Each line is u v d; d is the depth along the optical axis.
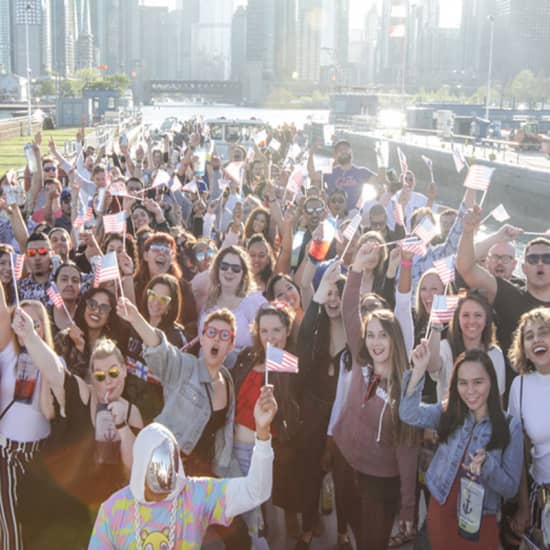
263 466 3.99
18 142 49.25
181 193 15.52
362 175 13.41
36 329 5.45
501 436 4.82
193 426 5.35
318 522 6.43
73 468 5.36
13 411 5.29
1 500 5.27
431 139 57.91
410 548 5.89
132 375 5.94
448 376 5.85
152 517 3.84
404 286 6.12
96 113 100.75
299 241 9.41
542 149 42.66
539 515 5.09
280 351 4.57
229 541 5.42
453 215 9.30
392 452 5.43
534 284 6.54
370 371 5.50
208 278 7.63
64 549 5.38
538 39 189.00
